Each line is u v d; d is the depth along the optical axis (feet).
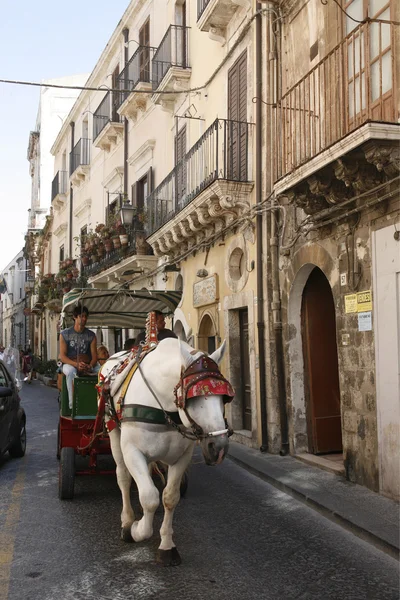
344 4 27.20
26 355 109.40
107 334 75.31
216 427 13.64
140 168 63.21
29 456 35.09
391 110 23.62
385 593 15.28
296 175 25.71
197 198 39.73
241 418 39.73
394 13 23.32
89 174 87.51
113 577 16.05
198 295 45.19
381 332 23.89
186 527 20.66
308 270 31.40
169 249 50.52
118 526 20.62
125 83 65.26
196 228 42.96
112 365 20.76
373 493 24.14
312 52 30.37
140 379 16.87
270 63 34.68
